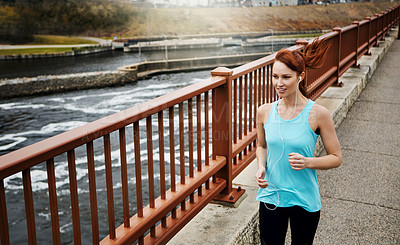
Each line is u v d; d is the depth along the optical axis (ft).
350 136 19.04
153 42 503.20
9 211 79.05
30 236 5.17
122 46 483.10
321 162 6.54
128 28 566.36
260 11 637.30
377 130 19.77
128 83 280.51
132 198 78.02
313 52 7.15
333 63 23.68
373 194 13.14
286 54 6.52
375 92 27.55
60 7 545.85
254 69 12.28
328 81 23.25
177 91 8.71
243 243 9.87
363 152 16.94
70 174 5.77
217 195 11.02
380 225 11.27
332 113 19.06
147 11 588.09
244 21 611.06
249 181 12.45
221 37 546.26
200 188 9.78
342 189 13.56
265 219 7.30
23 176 4.98
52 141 5.42
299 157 6.45
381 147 17.47
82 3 557.33
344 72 26.96
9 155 4.88
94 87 270.26
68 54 431.43
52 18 537.24
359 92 27.04
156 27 568.82
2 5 520.42
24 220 75.56
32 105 214.28
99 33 548.72
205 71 330.95
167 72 320.09
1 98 239.09
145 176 88.17
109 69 333.01
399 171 14.92
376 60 36.29
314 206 7.05
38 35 499.10
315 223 7.20
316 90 20.45
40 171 98.84
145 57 415.64
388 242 10.46
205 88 9.28
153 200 7.96
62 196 83.82
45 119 181.57
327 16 632.79
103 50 472.85
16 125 170.40
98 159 101.19
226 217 10.28
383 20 49.60
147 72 310.24
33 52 428.15
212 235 9.46
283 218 7.20
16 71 330.13
